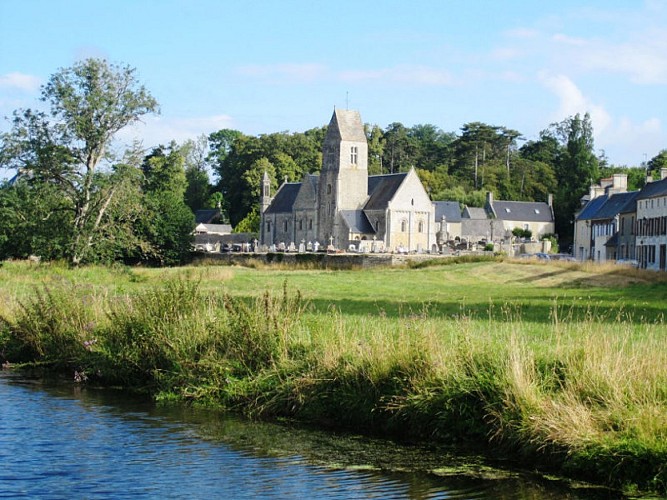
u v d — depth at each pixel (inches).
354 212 5059.1
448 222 5905.5
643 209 3538.4
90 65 2541.8
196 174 6973.4
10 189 2581.2
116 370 885.2
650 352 627.8
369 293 1918.1
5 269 2079.2
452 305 1513.3
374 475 558.9
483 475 558.9
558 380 614.2
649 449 528.1
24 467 563.2
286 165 6432.1
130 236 2669.8
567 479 547.5
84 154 2618.1
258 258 3415.4
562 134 7588.6
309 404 714.8
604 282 2156.7
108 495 506.9
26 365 1005.2
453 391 635.5
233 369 797.2
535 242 5152.6
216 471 563.2
